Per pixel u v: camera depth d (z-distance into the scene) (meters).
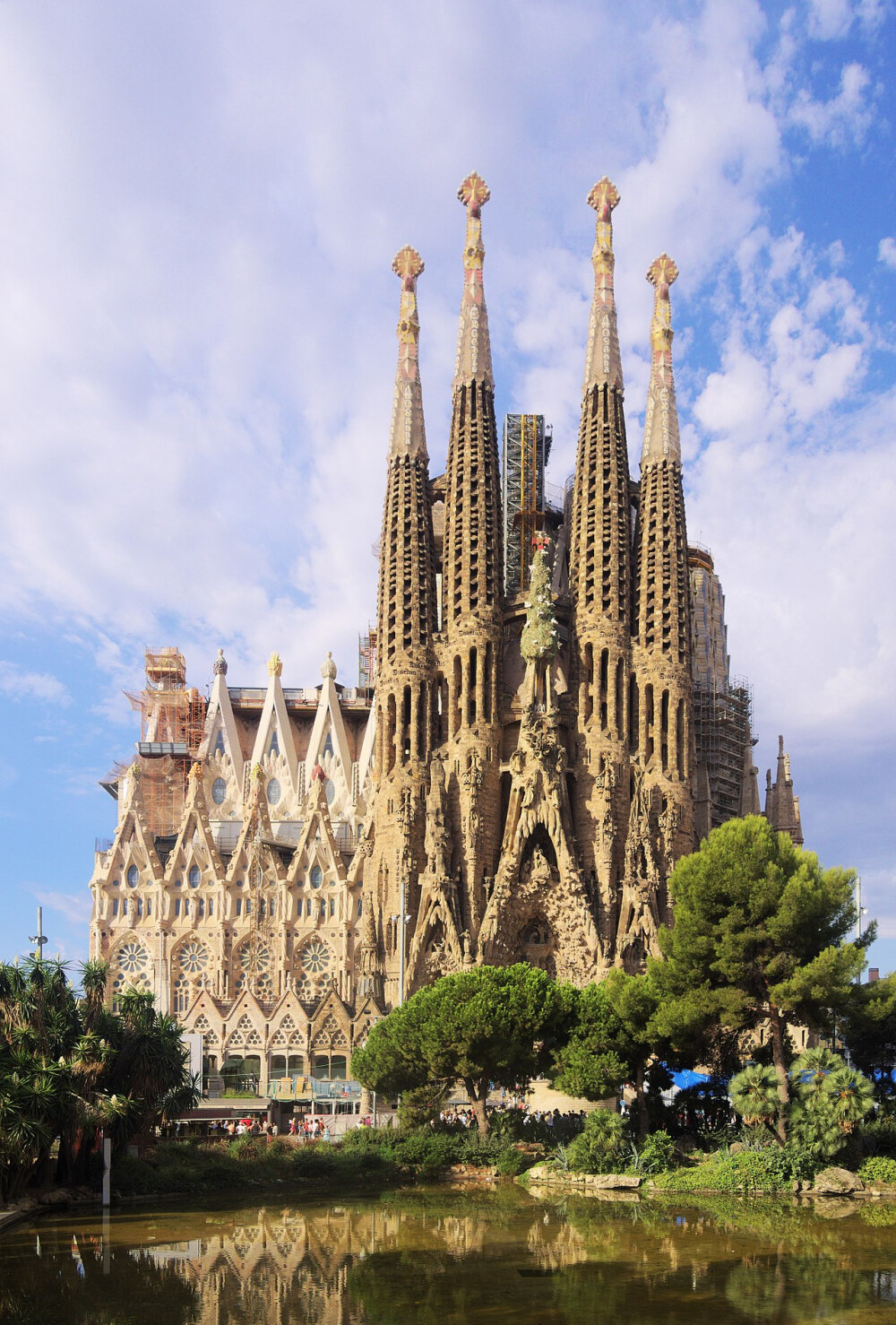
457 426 117.12
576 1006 64.44
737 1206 50.81
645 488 116.12
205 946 112.50
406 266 123.31
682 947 59.09
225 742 131.25
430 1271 38.53
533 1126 67.75
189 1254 41.56
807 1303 33.88
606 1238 43.88
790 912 55.97
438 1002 63.34
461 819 105.81
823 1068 55.47
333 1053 98.69
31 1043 52.28
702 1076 70.12
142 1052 58.47
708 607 132.88
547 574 111.31
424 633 112.31
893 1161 54.34
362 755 130.00
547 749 104.81
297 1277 37.75
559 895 102.06
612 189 123.81
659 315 121.75
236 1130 72.31
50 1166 53.94
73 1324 32.00
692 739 111.00
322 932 112.06
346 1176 60.38
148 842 115.56
